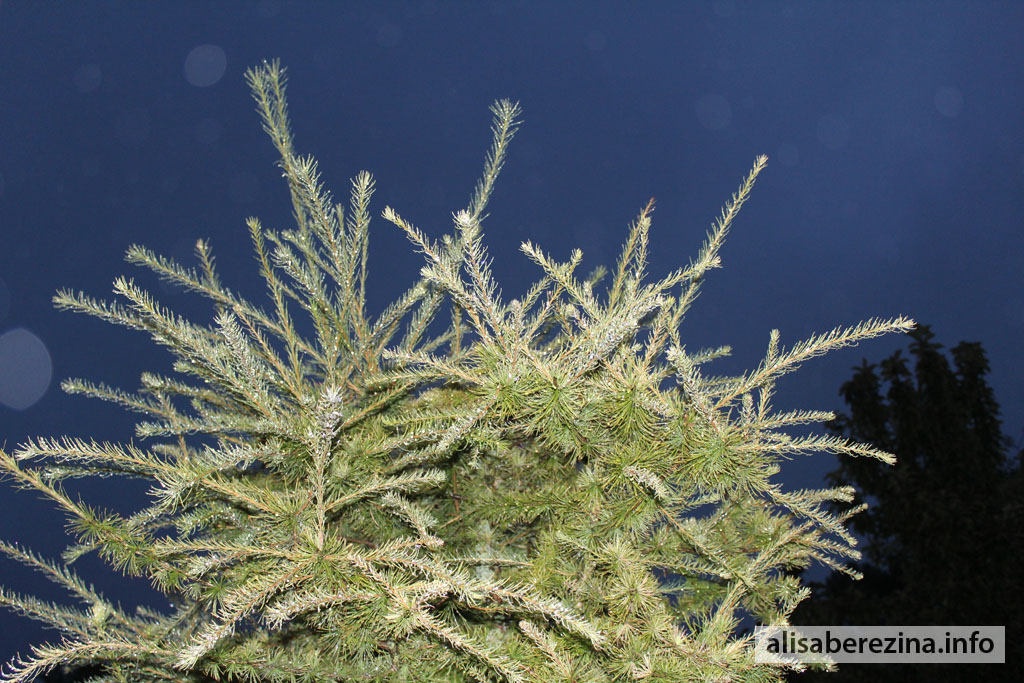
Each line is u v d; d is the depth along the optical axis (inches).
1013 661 100.8
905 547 121.8
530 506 63.5
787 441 58.6
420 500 65.7
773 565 62.0
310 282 62.9
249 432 62.6
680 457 59.6
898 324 57.7
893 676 100.7
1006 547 113.3
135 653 56.3
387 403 66.5
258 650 58.5
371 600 56.4
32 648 54.8
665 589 63.0
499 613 61.9
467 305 58.5
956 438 126.3
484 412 58.5
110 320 62.7
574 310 62.0
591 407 59.4
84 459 58.9
